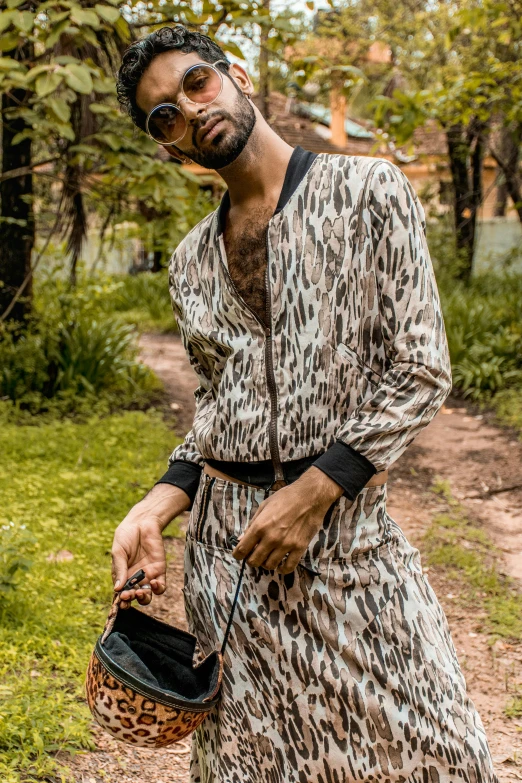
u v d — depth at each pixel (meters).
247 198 1.74
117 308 14.66
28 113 5.79
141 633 1.87
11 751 2.55
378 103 7.79
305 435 1.66
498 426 8.09
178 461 2.00
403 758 1.66
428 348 1.60
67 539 4.46
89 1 5.06
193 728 1.67
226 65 1.74
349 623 1.66
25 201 8.20
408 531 5.51
